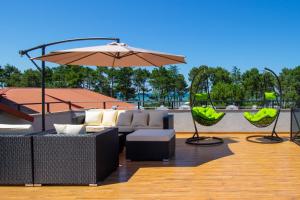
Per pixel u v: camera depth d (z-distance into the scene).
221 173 4.10
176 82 29.00
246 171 4.18
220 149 5.80
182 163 4.69
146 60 5.67
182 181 3.75
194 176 3.97
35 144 3.61
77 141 3.59
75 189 3.49
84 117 7.11
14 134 3.82
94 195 3.29
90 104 13.98
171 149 5.03
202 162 4.74
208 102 8.22
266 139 6.87
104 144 3.86
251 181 3.72
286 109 7.81
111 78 30.69
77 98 15.85
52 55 4.78
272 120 6.45
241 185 3.57
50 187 3.58
